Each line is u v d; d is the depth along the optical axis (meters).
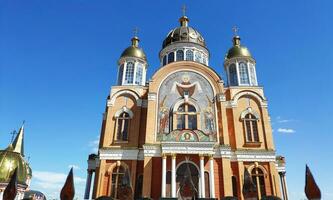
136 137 30.02
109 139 30.05
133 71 35.41
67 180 6.41
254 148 29.23
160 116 30.08
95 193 27.56
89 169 32.41
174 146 26.67
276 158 30.59
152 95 31.06
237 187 27.38
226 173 26.73
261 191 27.36
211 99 31.08
